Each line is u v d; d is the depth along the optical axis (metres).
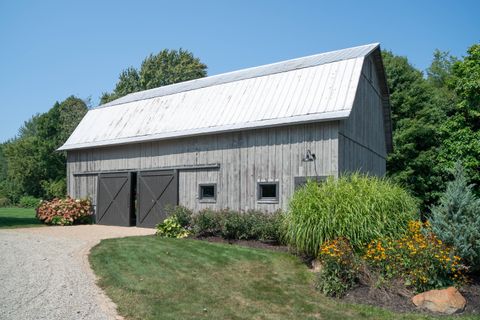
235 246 11.40
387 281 8.02
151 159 16.53
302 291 8.27
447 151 23.25
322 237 9.03
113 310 6.85
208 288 8.27
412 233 8.83
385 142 19.70
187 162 15.23
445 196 9.27
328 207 9.05
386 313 7.16
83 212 18.36
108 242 12.06
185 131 15.13
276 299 7.85
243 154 13.67
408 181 24.36
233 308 7.34
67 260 9.86
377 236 8.79
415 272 7.83
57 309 6.69
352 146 13.33
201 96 16.20
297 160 12.45
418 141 25.05
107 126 18.94
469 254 8.27
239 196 13.66
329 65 13.59
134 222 18.02
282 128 12.84
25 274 8.58
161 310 6.98
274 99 13.69
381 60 16.27
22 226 17.17
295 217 9.57
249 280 8.80
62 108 40.59
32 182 39.69
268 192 13.11
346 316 7.07
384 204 9.13
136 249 11.05
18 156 39.84
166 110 17.00
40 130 39.81
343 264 8.24
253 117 13.57
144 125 17.20
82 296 7.40
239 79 15.65
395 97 26.09
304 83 13.52
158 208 16.12
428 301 7.34
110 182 18.12
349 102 11.97
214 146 14.48
